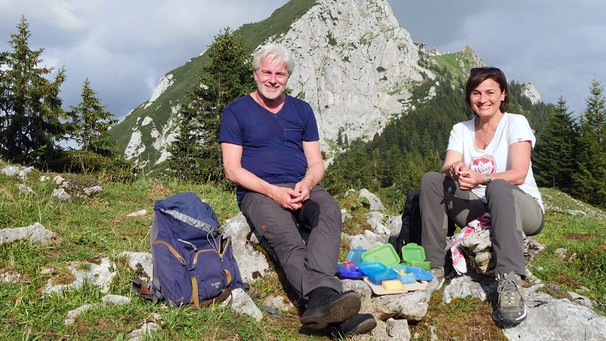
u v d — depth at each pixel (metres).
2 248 4.33
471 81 4.30
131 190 8.58
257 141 4.33
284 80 4.31
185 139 28.30
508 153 4.24
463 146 4.54
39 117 31.06
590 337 3.53
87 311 3.39
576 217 13.84
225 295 3.77
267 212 3.96
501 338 3.71
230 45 30.42
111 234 5.36
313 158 4.52
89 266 4.18
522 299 3.61
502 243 3.71
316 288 3.55
